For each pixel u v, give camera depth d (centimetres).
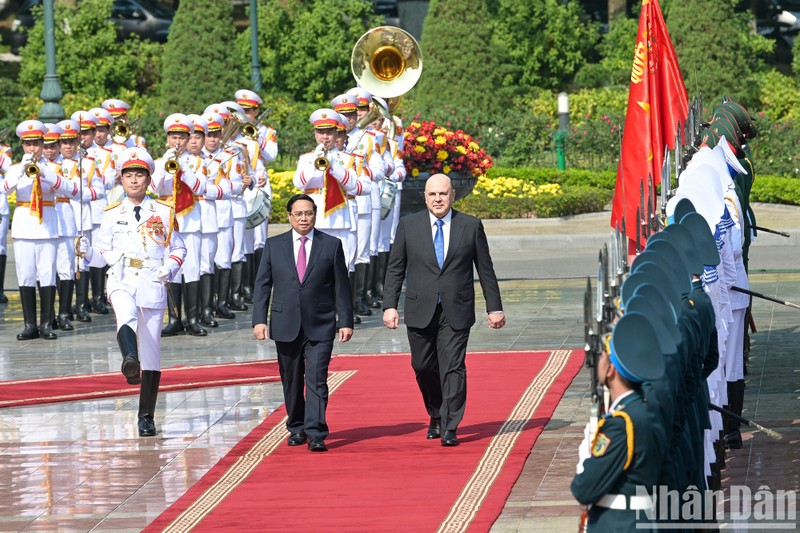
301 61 9538
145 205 2669
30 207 3841
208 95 8306
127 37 10112
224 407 2881
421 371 2486
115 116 4341
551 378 3033
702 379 1738
